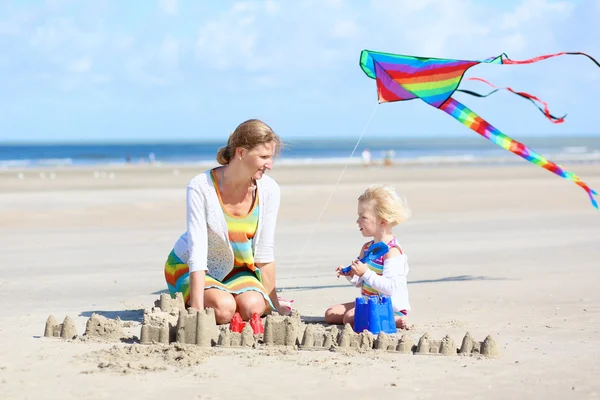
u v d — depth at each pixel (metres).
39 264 10.61
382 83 6.58
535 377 4.60
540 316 6.62
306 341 5.43
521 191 25.00
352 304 6.50
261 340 5.58
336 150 127.44
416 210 18.62
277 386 4.40
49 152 121.25
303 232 14.49
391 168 48.22
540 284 8.39
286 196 23.03
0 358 5.05
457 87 6.21
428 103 6.36
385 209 6.41
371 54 6.57
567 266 9.81
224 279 6.64
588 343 5.54
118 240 13.52
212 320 5.51
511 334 5.87
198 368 4.79
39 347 5.39
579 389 4.35
